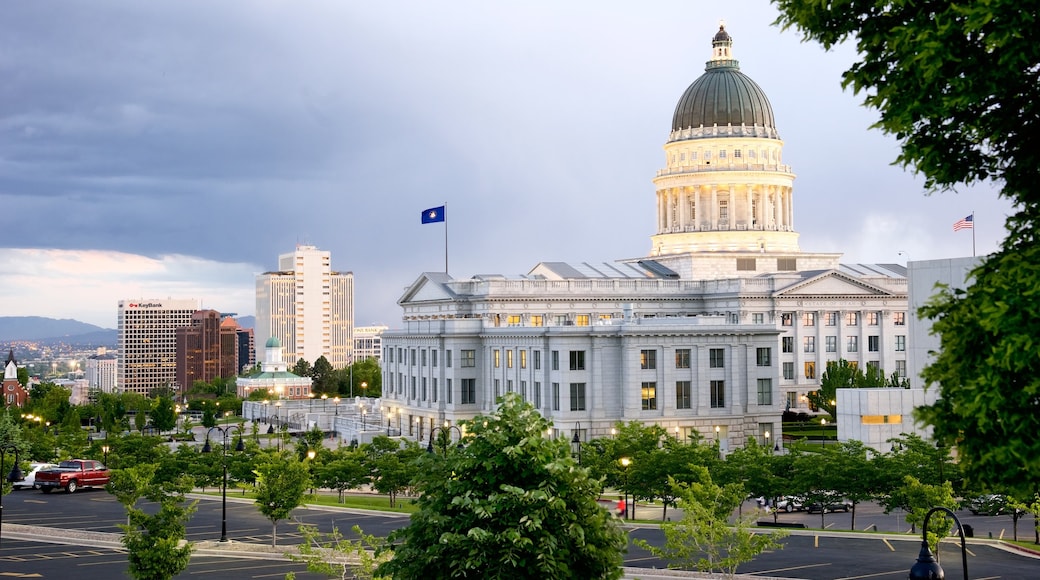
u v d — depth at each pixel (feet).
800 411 604.49
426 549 102.32
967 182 86.63
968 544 238.68
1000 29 74.84
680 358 436.76
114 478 248.32
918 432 344.69
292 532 258.16
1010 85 78.13
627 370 427.74
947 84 80.53
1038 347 74.02
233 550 229.45
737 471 286.87
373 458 361.92
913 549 230.48
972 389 78.18
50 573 200.23
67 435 470.39
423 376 540.11
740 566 209.15
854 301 636.07
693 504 184.14
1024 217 85.35
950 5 77.46
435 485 104.78
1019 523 290.15
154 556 180.96
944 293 88.33
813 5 86.17
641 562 216.54
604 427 428.56
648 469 289.53
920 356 327.06
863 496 273.13
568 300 623.77
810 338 629.51
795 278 631.97
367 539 171.01
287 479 232.32
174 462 358.23
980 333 80.23
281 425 645.92
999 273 80.53
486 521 101.04
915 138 86.17
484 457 102.89
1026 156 82.89
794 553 225.15
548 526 101.24
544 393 438.81
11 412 593.01
